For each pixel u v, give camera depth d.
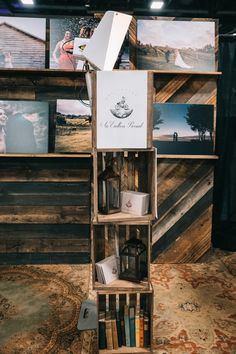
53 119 3.57
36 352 2.23
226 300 2.87
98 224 2.11
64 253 3.60
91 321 2.55
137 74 1.92
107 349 2.18
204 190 3.60
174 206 3.60
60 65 3.45
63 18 3.44
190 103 3.52
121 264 2.23
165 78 3.49
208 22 3.52
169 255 3.65
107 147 1.96
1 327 2.48
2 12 4.32
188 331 2.45
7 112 3.45
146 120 1.95
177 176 3.58
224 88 3.92
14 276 3.29
